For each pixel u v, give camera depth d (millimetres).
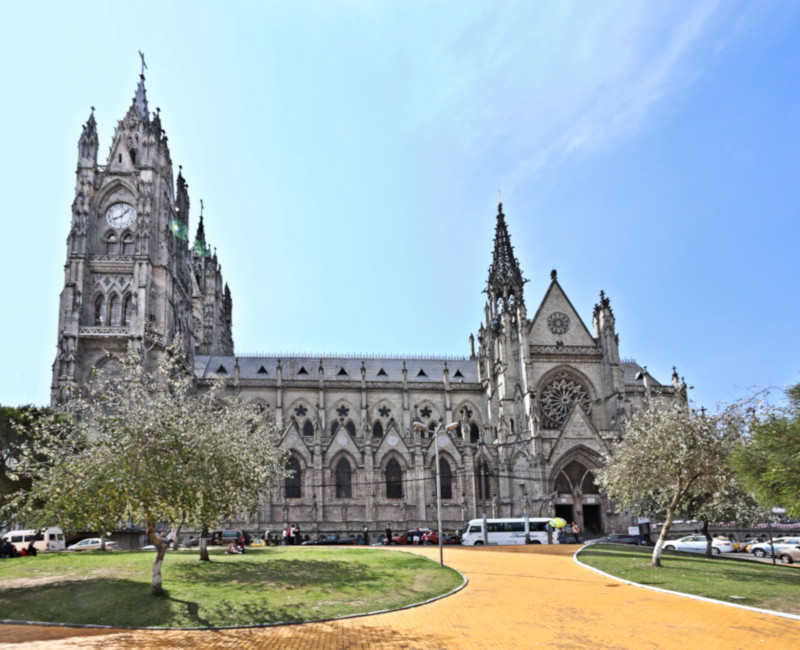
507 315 113750
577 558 57969
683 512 68938
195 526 46406
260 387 120125
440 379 131250
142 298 103750
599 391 112188
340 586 41469
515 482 104562
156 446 38531
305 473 104625
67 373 98750
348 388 123188
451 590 42219
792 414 36562
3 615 34906
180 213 127875
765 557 73500
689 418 53031
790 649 27328
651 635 29984
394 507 106188
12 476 42875
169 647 28844
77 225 106312
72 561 49938
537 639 29609
